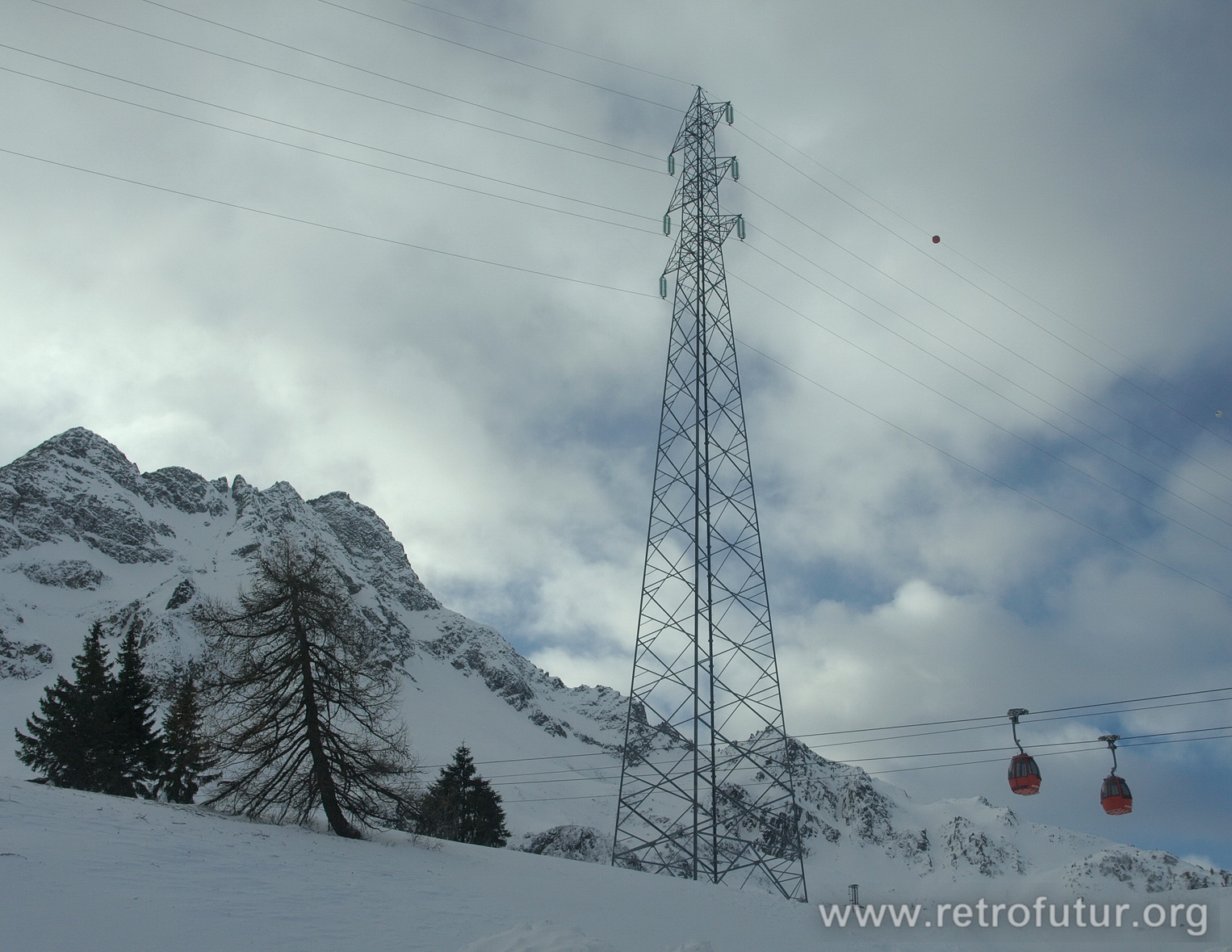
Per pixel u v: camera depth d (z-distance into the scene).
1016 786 34.94
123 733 62.69
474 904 30.28
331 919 24.88
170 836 31.36
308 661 41.09
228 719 40.19
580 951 19.73
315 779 40.16
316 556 44.12
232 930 22.27
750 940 32.12
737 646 48.62
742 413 53.28
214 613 42.06
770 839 46.66
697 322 56.06
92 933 20.20
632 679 50.25
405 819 41.25
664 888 40.12
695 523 51.06
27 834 27.16
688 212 60.19
